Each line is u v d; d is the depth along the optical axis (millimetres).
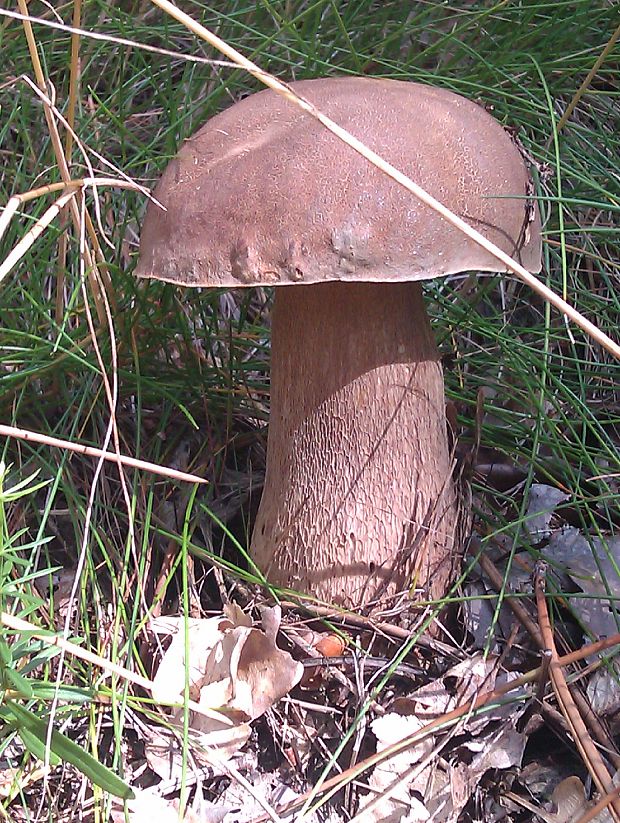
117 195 454
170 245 299
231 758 314
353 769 298
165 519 384
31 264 404
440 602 334
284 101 312
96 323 401
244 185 290
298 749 319
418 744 312
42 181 430
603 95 476
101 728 317
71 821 294
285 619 343
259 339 459
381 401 327
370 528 333
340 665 331
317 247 281
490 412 425
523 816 309
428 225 284
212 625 339
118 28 463
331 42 483
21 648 274
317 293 322
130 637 319
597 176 454
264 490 358
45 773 290
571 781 306
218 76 430
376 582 338
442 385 347
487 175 299
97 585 342
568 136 469
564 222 443
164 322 418
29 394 395
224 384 425
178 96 470
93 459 389
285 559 344
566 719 308
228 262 288
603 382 455
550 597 352
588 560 371
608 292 463
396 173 266
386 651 339
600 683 330
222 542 374
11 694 267
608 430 443
